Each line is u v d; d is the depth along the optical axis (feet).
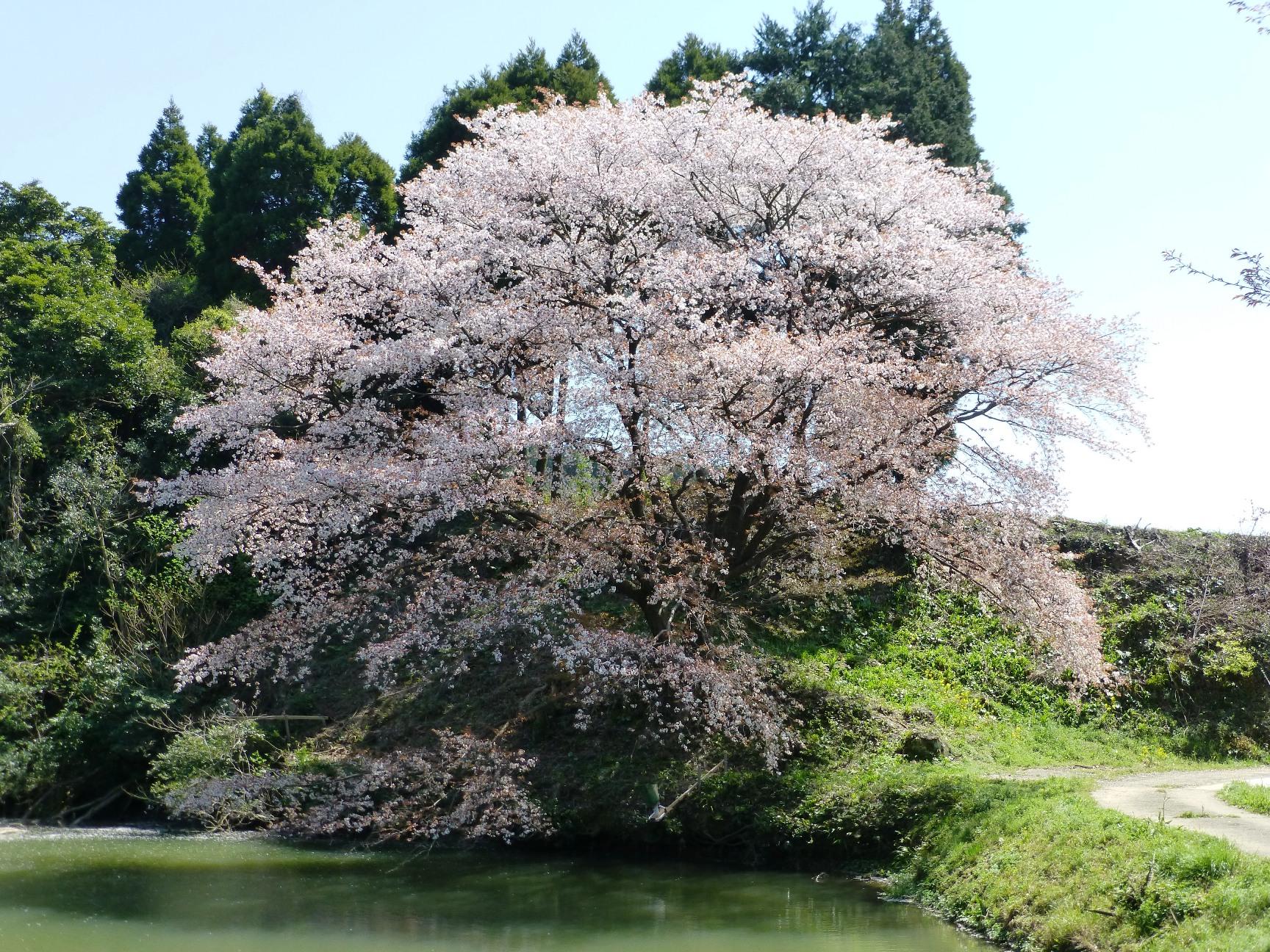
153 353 104.53
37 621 84.07
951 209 69.46
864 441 57.98
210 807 63.62
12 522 88.33
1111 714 73.67
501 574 71.61
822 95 122.21
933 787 53.47
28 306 102.22
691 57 136.56
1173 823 41.55
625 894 49.88
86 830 66.39
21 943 41.52
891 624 81.71
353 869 55.42
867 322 62.69
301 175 127.03
